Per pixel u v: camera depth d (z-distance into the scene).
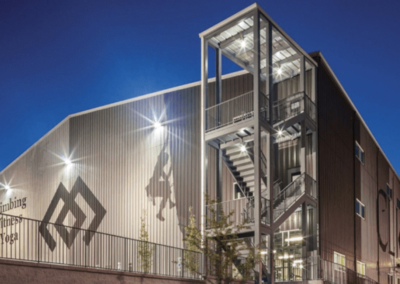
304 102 23.31
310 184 23.64
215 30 21.62
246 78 25.73
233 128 20.36
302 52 23.52
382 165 40.16
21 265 11.30
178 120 27.92
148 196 28.20
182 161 27.20
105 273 13.55
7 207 38.34
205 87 21.58
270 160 20.31
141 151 29.16
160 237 27.08
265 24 21.28
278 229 24.38
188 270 17.94
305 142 22.94
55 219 33.06
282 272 23.47
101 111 31.91
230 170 22.73
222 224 18.58
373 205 35.72
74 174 32.59
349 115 31.11
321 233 23.58
